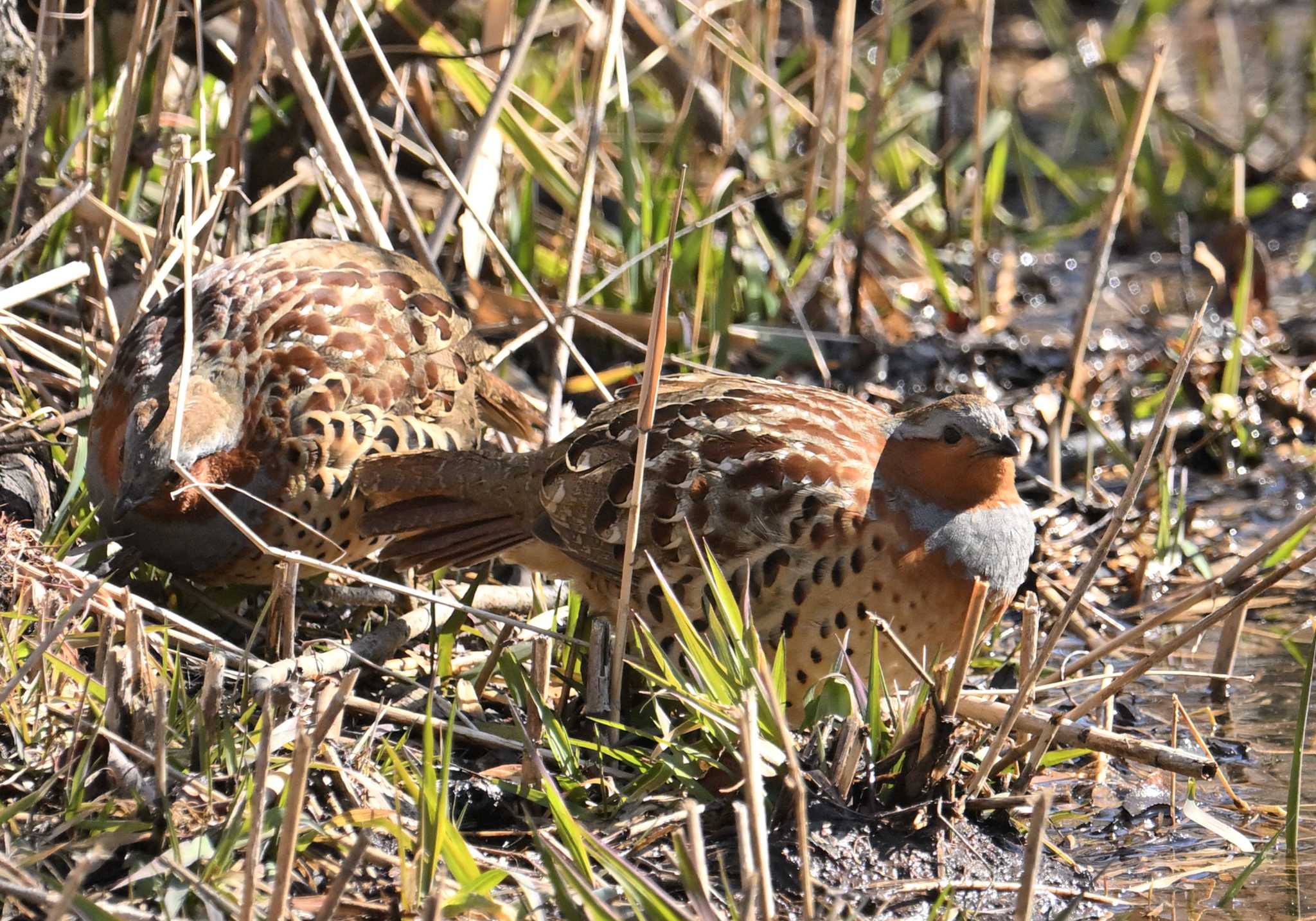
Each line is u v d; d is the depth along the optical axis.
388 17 12.74
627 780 8.05
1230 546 11.95
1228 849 7.98
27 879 6.15
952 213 16.50
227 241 11.45
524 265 13.11
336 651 8.62
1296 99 20.38
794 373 13.67
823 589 8.39
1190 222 17.42
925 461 8.46
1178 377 7.98
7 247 9.95
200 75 11.38
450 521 9.20
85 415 9.77
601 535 8.77
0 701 6.87
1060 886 7.54
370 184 13.88
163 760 6.79
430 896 5.88
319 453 9.23
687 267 13.34
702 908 6.10
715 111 14.85
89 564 9.27
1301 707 7.75
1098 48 19.56
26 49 10.90
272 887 6.39
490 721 8.63
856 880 7.30
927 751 7.55
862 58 17.55
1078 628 10.67
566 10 15.46
